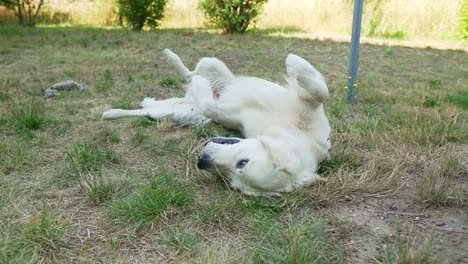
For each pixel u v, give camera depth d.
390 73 3.08
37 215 1.22
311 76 1.41
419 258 1.02
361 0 2.17
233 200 1.27
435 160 1.60
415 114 2.01
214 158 1.31
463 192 1.37
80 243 1.12
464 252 1.08
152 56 3.38
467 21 4.70
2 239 1.08
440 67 3.33
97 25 5.30
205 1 4.66
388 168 1.52
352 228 1.18
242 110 1.58
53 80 2.66
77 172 1.46
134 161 1.59
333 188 1.33
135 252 1.09
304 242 1.08
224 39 4.21
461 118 2.08
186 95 1.92
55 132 1.81
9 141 1.69
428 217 1.25
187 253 1.08
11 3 5.09
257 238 1.14
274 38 4.35
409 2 5.14
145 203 1.23
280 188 1.29
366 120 1.97
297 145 1.34
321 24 5.11
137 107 2.16
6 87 2.45
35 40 4.09
